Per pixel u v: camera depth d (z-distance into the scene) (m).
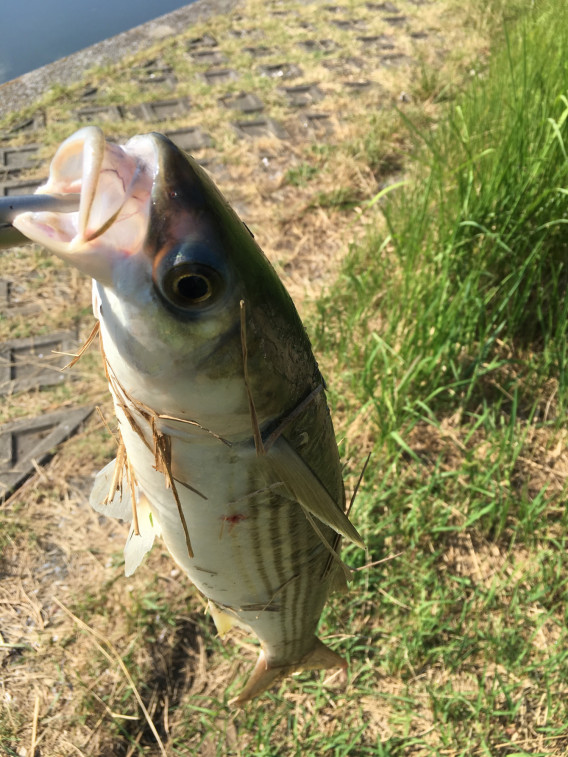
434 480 0.49
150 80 1.09
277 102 1.02
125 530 0.50
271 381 0.22
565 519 0.49
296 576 0.30
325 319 0.61
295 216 0.79
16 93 1.07
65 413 0.58
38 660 0.43
